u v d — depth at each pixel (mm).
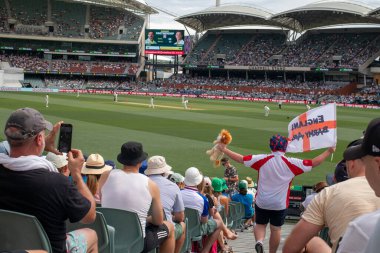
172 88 132750
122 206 6676
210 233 10172
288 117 66312
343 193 4215
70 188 4688
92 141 37094
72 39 134500
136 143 7062
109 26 139500
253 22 131500
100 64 138500
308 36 132875
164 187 8070
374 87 114625
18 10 133625
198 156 32594
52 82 134500
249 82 130625
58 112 60750
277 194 8711
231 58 134375
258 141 40812
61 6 138000
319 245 4691
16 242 4602
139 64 140000
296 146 9430
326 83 122250
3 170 4621
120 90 131750
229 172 20688
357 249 3080
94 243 5461
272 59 129125
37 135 4848
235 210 14695
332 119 9008
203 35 145125
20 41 133750
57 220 4672
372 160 3135
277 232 8891
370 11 109125
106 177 7473
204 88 130750
